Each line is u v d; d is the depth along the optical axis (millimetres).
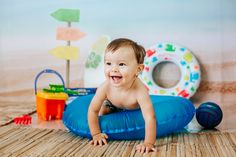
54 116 2611
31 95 3643
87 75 3408
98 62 3359
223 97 3387
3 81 3670
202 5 3385
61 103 2600
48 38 3607
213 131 2314
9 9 3631
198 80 3268
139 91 1904
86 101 2297
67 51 3348
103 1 3512
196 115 2418
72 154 1729
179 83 3307
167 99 2352
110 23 3523
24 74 3650
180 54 3318
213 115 2346
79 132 2027
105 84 1965
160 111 2086
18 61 3650
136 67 1852
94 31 3545
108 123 1972
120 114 2021
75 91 2998
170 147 1876
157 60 3398
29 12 3611
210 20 3383
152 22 3467
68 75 3447
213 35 3385
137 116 1991
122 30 3516
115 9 3506
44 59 3621
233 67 3375
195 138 2086
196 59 3406
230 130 2363
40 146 1863
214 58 3395
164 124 2037
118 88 1932
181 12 3420
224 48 3379
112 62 1823
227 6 3354
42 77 3627
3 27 3650
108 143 1939
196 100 3422
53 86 2645
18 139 2002
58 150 1793
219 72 3391
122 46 1814
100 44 3387
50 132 2182
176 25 3436
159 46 3383
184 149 1841
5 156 1684
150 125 1825
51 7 3586
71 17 3314
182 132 2252
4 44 3656
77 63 3564
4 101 3592
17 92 3662
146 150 1777
